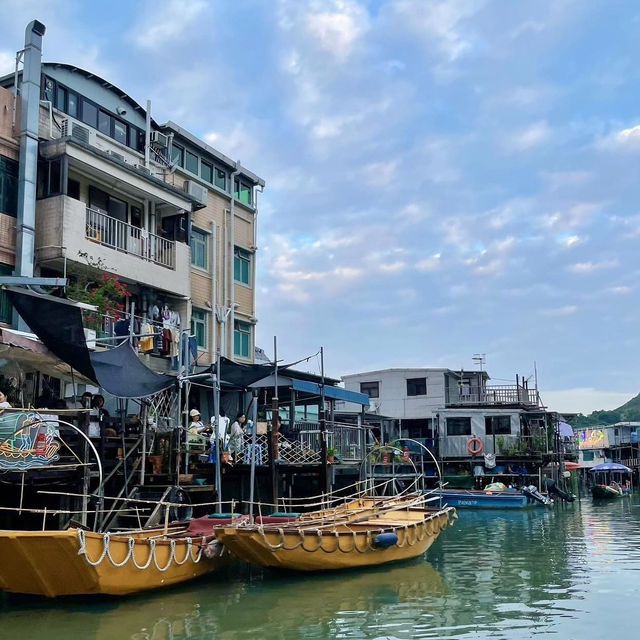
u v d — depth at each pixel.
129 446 16.34
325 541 14.40
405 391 45.62
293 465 20.94
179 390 16.84
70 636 10.06
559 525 27.23
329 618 11.43
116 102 22.64
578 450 57.47
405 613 11.87
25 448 11.97
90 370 14.22
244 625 10.91
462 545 20.97
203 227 25.33
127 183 20.94
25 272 18.02
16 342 13.68
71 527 12.50
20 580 11.33
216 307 25.33
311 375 28.16
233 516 14.99
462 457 40.94
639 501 42.91
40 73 19.30
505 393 43.19
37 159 18.88
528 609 12.27
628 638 10.52
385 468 35.44
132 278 20.73
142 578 12.13
